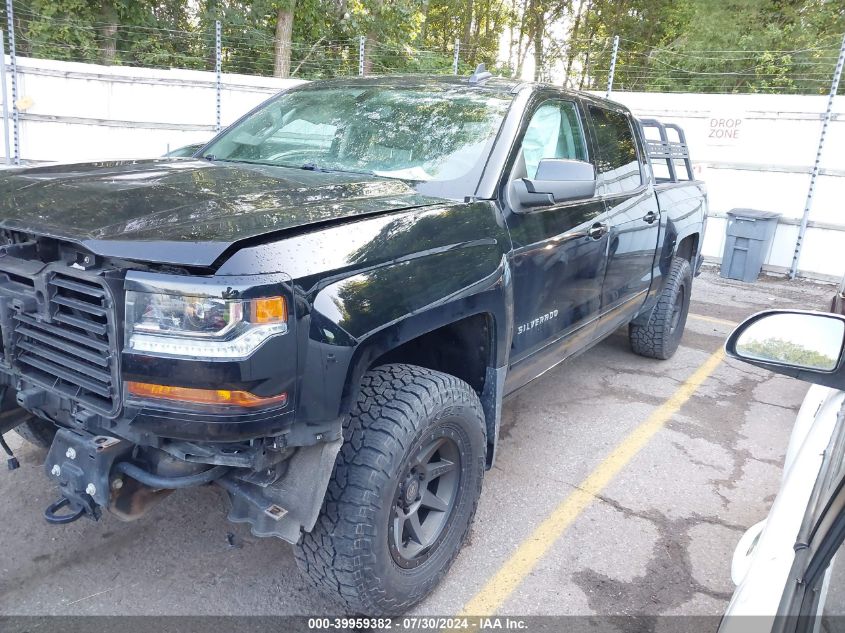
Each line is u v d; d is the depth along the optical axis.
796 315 1.74
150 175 2.76
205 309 1.87
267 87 12.25
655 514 3.54
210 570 2.88
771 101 10.20
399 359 3.02
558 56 27.27
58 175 2.73
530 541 3.23
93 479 2.08
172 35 18.00
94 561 2.88
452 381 2.62
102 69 11.35
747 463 4.18
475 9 30.84
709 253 11.15
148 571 2.85
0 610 2.56
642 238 4.62
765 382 5.70
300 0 19.47
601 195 4.08
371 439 2.34
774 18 20.05
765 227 9.80
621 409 4.91
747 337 1.78
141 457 2.17
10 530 3.04
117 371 1.95
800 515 1.66
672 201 5.38
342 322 2.10
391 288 2.29
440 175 3.11
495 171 3.07
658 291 5.36
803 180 10.22
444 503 2.78
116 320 1.93
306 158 3.46
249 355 1.88
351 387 2.16
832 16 19.52
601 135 4.32
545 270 3.31
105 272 1.93
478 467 2.86
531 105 3.48
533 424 4.55
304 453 2.20
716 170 10.83
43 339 2.15
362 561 2.33
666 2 25.94
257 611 2.66
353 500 2.30
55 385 2.17
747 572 1.62
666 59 19.94
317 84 4.16
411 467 2.50
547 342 3.56
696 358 6.25
